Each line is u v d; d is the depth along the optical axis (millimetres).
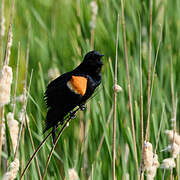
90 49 9266
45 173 8930
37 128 9031
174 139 8992
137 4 9367
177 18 9438
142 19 9336
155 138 9102
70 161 9078
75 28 9367
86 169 9156
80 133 9180
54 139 8930
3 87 8828
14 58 9055
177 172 9070
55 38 9430
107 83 9172
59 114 8938
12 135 8945
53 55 9344
